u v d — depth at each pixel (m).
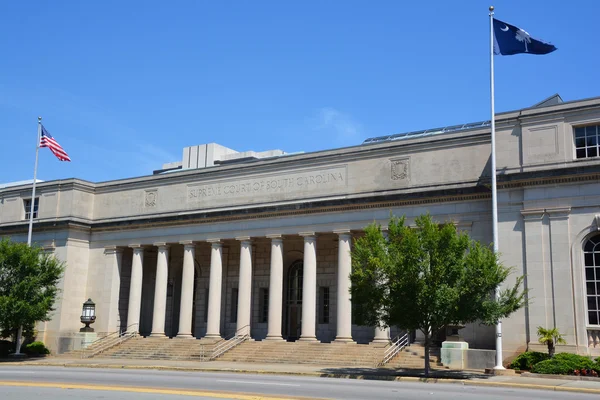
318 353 43.88
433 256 32.56
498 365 34.78
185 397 19.77
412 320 32.84
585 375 31.38
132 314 56.34
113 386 23.42
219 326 52.81
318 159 50.12
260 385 25.05
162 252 56.38
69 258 58.53
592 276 37.47
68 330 57.28
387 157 47.06
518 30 37.94
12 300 47.88
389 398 20.56
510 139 41.38
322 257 53.31
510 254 39.91
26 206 63.50
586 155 38.81
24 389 22.16
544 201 39.25
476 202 42.66
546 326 37.91
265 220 51.31
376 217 46.31
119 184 60.44
